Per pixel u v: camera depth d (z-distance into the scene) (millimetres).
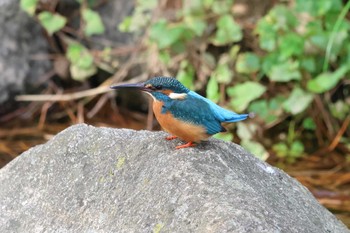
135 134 7164
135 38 13625
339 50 12234
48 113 13750
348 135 13016
